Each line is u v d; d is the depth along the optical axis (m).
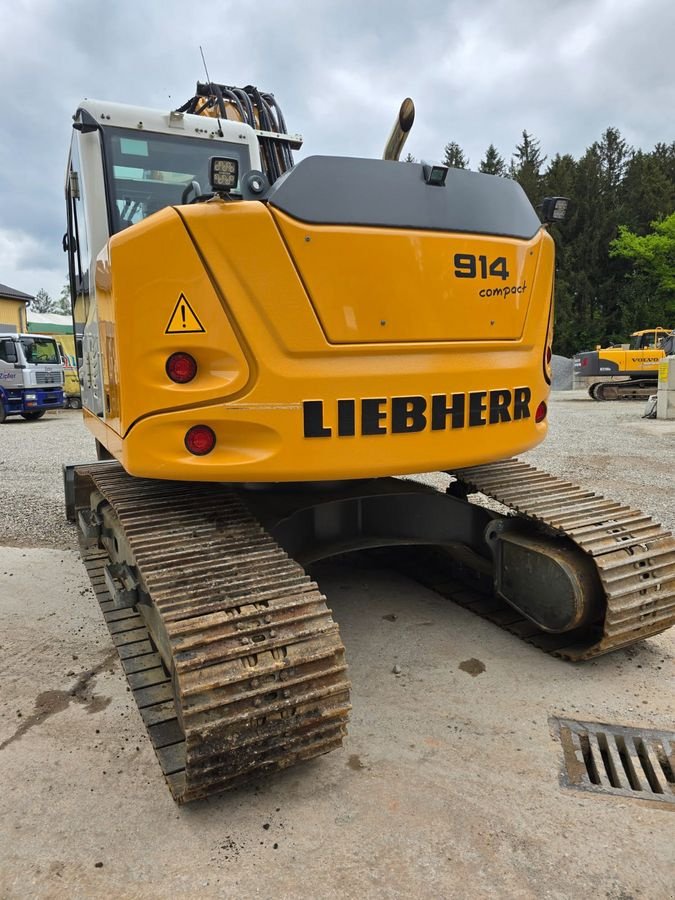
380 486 3.97
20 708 3.05
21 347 16.64
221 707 2.17
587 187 38.81
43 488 7.72
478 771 2.56
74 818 2.34
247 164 4.15
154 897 2.00
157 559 2.59
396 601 4.21
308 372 2.60
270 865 2.11
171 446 2.60
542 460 8.82
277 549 2.75
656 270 33.66
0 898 2.00
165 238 2.47
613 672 3.31
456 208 2.81
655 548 3.26
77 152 3.72
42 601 4.33
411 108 2.92
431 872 2.08
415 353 2.76
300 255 2.53
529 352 3.15
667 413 14.20
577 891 2.01
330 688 2.34
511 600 3.56
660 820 2.30
